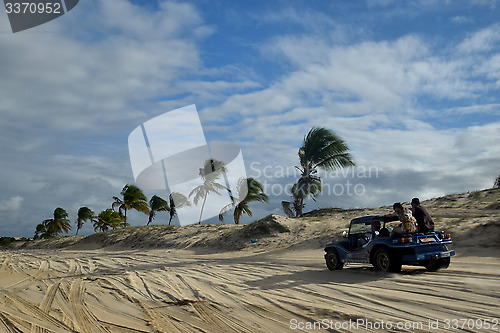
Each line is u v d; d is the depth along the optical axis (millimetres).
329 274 9867
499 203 20000
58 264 18109
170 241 30219
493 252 10852
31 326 5789
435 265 9297
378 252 9312
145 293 8344
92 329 5547
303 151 35000
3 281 11766
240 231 25406
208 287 8883
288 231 23516
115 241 37719
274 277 9938
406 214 9289
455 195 26047
